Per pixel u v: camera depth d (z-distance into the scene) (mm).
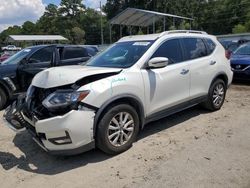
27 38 69812
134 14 26312
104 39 75000
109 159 4566
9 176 4246
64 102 4188
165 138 5297
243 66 9852
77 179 4066
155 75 5168
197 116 6496
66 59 8844
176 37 5844
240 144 4918
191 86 5945
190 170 4121
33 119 4422
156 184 3824
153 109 5199
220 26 73938
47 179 4113
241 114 6586
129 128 4785
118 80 4605
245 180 3820
